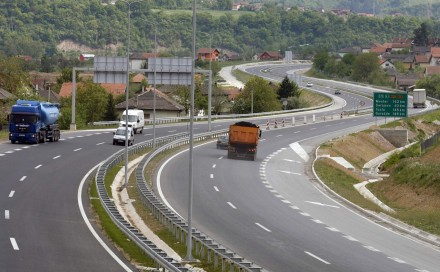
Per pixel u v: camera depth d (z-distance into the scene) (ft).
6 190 238.48
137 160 341.62
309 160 377.71
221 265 153.07
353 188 326.44
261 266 154.30
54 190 243.81
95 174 282.97
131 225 185.47
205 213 221.46
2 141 375.86
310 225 210.59
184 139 421.59
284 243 181.98
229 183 286.25
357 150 471.62
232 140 363.97
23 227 182.80
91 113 625.41
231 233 192.34
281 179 307.37
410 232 210.18
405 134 536.42
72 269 142.51
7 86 598.34
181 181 284.61
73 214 205.57
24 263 145.07
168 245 176.45
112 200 232.32
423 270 160.15
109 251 161.48
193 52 174.50
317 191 282.97
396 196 320.91
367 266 160.76
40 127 373.40
